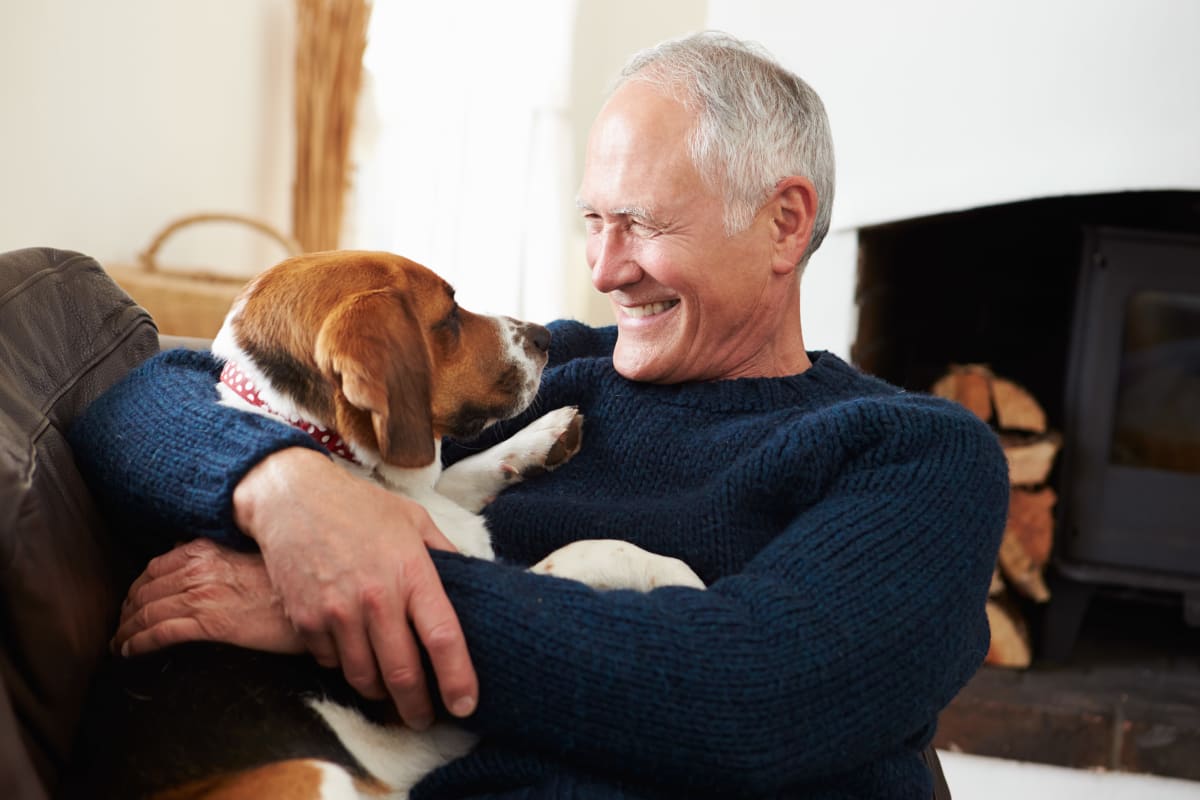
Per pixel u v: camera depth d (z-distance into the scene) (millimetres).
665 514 1318
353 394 1144
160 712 1057
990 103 2584
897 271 3086
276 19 4180
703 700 992
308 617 1013
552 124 4492
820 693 1022
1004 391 2686
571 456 1483
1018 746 2428
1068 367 2627
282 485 1047
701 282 1389
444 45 4398
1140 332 2594
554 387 1546
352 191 4246
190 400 1178
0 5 3066
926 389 2850
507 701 1015
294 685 1102
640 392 1483
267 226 3523
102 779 1033
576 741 1012
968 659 1168
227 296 3094
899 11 2646
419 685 1030
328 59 4020
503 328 1502
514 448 1476
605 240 1429
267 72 4172
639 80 1427
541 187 4508
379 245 4469
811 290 2805
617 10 4785
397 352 1186
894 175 2686
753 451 1313
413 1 4352
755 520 1291
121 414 1203
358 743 1116
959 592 1118
